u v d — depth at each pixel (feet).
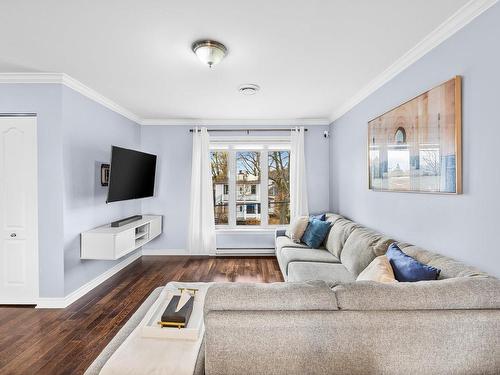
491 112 5.19
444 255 6.45
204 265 14.29
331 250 11.03
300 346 3.86
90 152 11.17
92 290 11.05
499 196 5.05
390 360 3.90
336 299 4.06
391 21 6.25
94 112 11.41
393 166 8.45
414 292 4.11
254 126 15.92
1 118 9.48
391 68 8.64
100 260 11.89
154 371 3.69
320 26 6.47
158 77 9.66
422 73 7.23
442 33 6.40
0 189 9.52
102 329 8.13
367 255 7.98
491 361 3.96
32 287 9.62
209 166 15.72
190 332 4.43
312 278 8.33
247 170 16.44
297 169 15.51
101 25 6.43
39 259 9.50
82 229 10.65
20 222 9.55
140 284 11.73
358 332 3.86
